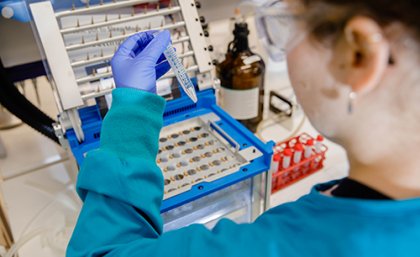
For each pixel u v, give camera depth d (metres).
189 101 0.77
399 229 0.32
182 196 0.59
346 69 0.30
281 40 0.39
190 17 0.74
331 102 0.33
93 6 0.67
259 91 0.92
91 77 0.67
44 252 0.71
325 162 0.90
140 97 0.53
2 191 0.83
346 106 0.32
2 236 0.71
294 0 0.33
